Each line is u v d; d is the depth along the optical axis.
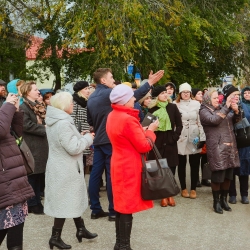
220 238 4.43
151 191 3.54
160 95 5.63
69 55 13.06
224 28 14.35
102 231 4.62
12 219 3.18
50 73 13.69
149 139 3.60
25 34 13.59
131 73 12.69
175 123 5.71
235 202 5.85
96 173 5.00
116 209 3.71
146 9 10.73
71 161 3.96
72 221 4.99
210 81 18.59
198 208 5.61
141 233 4.59
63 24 12.25
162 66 12.39
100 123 4.82
